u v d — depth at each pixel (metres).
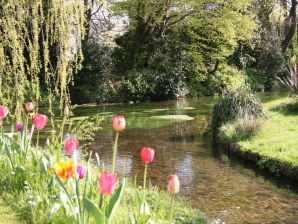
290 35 30.83
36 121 4.91
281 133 10.84
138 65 24.48
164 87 22.91
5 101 6.37
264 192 7.49
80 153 8.52
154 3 21.42
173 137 12.20
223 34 24.12
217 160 9.63
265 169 8.72
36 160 5.42
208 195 7.30
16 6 5.98
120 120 3.71
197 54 25.06
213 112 12.62
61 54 6.00
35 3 5.89
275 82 29.12
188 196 7.23
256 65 30.98
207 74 26.28
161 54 24.36
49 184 4.86
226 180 8.15
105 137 12.09
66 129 12.74
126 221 3.99
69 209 4.14
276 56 29.67
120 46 25.22
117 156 9.91
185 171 8.74
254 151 9.35
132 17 23.48
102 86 21.06
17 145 5.59
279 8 32.09
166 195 6.46
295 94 15.70
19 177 5.26
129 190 5.90
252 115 11.89
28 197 4.80
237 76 27.80
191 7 22.48
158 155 10.06
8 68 6.30
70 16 5.92
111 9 20.73
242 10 23.95
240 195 7.32
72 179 4.46
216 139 11.68
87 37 21.25
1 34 6.12
